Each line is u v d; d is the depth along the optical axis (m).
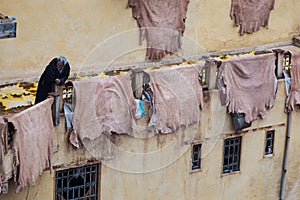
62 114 34.78
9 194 34.44
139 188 38.03
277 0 43.97
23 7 37.41
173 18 41.25
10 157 31.91
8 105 36.09
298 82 40.78
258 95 39.78
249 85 39.38
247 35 43.81
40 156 33.47
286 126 41.38
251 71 39.22
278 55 39.97
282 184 42.16
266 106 40.25
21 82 38.28
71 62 39.28
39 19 37.91
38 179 35.03
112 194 37.41
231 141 40.12
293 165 42.19
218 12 42.56
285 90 40.66
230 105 39.06
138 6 40.19
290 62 40.38
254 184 41.44
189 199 39.69
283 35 44.72
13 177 32.81
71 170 35.94
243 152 40.53
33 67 38.41
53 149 34.81
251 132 40.38
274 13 44.12
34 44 38.12
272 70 39.91
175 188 39.06
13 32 33.75
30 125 32.47
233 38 43.44
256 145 40.78
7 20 33.69
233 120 39.50
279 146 41.50
